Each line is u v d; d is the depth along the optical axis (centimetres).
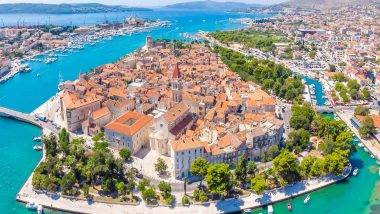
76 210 19188
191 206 19475
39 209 18950
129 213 18962
